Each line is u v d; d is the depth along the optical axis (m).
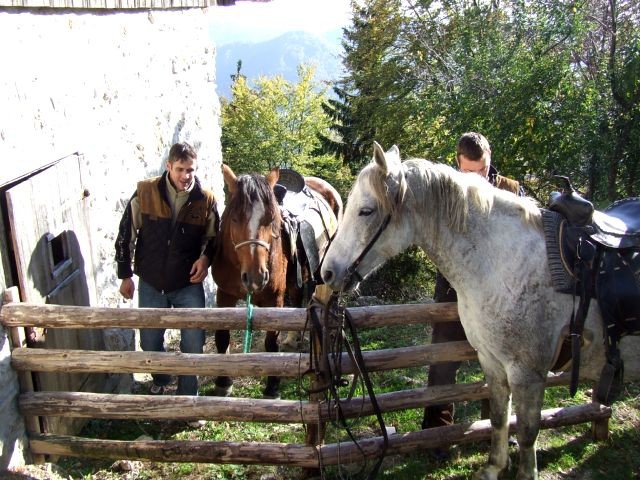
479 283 2.44
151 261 3.44
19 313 2.69
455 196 2.37
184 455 2.86
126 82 4.52
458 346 2.89
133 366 2.78
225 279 3.73
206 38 6.67
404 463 3.14
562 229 2.44
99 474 3.02
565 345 2.45
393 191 2.30
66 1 3.42
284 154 34.03
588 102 8.19
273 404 2.81
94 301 3.70
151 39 5.05
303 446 2.86
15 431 2.79
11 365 2.76
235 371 2.77
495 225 2.43
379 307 2.79
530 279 2.39
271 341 3.86
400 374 4.34
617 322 2.40
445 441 3.02
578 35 8.90
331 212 5.12
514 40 10.28
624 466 3.09
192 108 6.18
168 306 3.70
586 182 8.55
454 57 11.55
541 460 3.14
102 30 4.08
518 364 2.47
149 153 5.03
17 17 2.91
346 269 2.34
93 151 3.89
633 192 7.94
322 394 2.90
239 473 3.04
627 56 7.89
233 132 33.97
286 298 4.43
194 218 3.41
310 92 34.50
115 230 4.31
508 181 3.21
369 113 18.72
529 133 8.85
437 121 12.02
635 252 2.46
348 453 2.87
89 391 3.47
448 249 2.44
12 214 2.66
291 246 3.78
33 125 3.04
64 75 3.46
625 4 8.94
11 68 2.82
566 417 3.19
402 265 9.96
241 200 3.28
